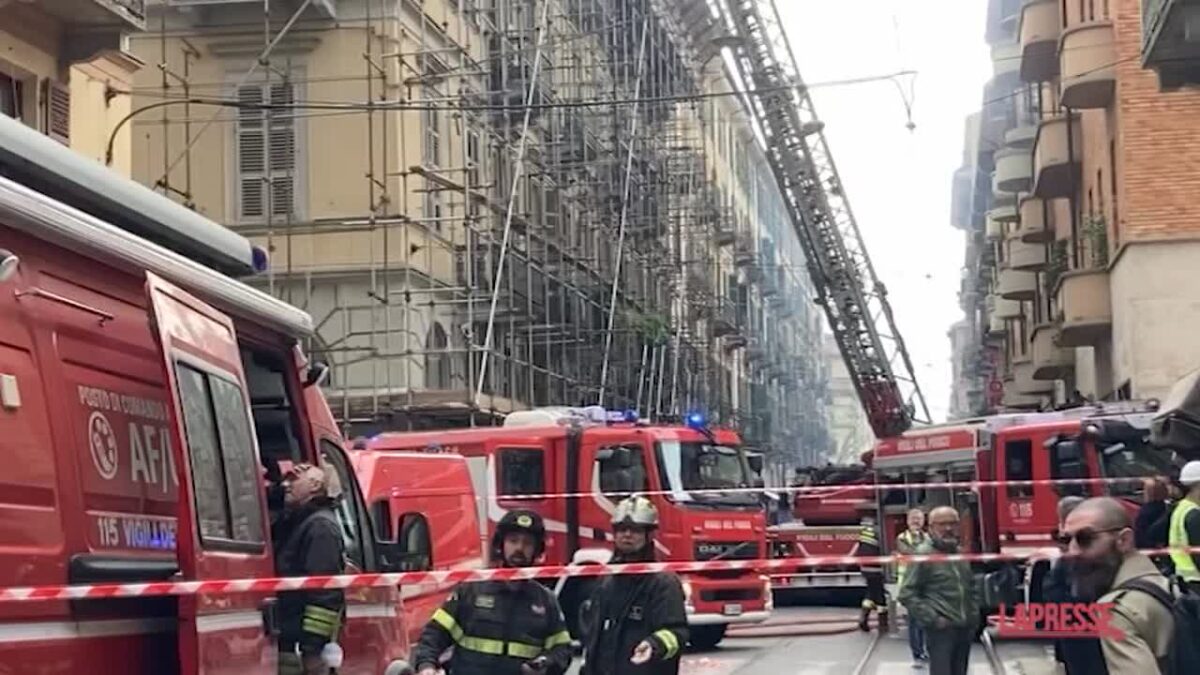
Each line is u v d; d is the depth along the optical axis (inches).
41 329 181.0
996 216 1710.1
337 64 1037.2
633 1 1615.4
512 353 1164.5
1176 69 679.1
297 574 253.1
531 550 269.9
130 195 223.6
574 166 1373.0
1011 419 767.7
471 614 267.9
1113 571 208.2
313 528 256.7
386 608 319.6
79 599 178.7
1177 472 680.4
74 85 754.8
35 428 175.3
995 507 745.6
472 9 1192.8
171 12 1052.5
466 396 974.4
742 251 2507.4
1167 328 884.0
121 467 198.8
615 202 1510.8
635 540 277.6
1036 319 1520.7
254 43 1044.5
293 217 1026.7
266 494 249.4
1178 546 333.4
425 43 1084.5
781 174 1309.1
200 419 203.8
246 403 229.9
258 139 1042.1
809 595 1082.7
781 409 3169.3
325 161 1029.2
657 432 757.3
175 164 956.6
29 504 171.6
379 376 1009.5
